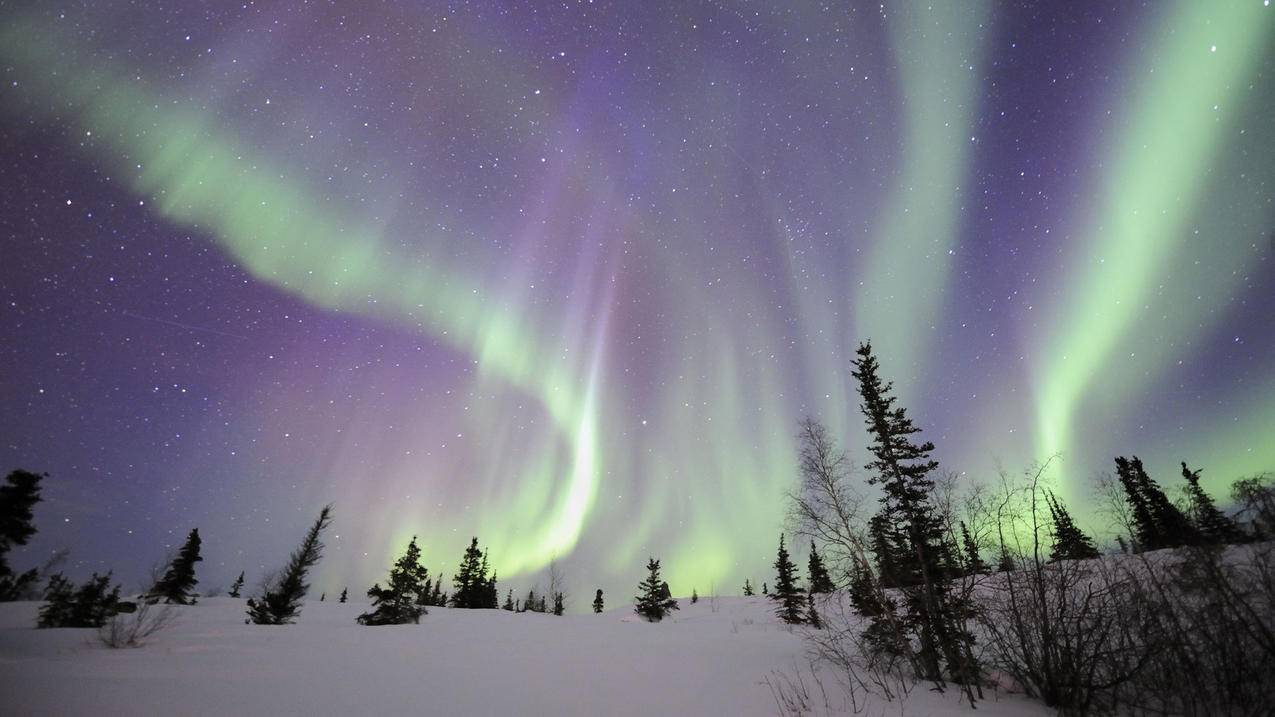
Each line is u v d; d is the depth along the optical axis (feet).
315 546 116.16
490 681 35.40
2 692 26.22
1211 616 25.59
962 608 32.78
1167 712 25.76
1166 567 27.25
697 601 228.22
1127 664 26.81
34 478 66.49
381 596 100.22
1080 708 26.45
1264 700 23.98
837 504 43.45
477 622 95.04
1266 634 24.06
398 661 43.52
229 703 26.71
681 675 38.29
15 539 63.77
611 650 53.26
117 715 23.70
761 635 74.13
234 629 68.49
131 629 54.29
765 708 28.71
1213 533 26.58
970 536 33.65
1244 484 26.63
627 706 29.09
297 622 101.35
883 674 37.27
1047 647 28.25
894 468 56.65
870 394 62.64
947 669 35.58
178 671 34.78
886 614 39.11
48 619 66.03
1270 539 25.61
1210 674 25.63
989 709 27.61
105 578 70.90
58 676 30.89
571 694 31.89
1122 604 27.25
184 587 139.03
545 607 245.45
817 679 35.86
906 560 43.24
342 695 29.81
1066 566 29.27
